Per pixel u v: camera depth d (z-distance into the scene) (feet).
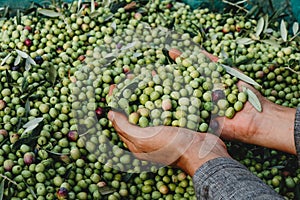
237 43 2.70
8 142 2.19
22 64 2.46
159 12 2.86
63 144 2.23
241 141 2.32
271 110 2.24
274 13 2.83
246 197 1.69
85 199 2.14
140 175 2.24
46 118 2.28
